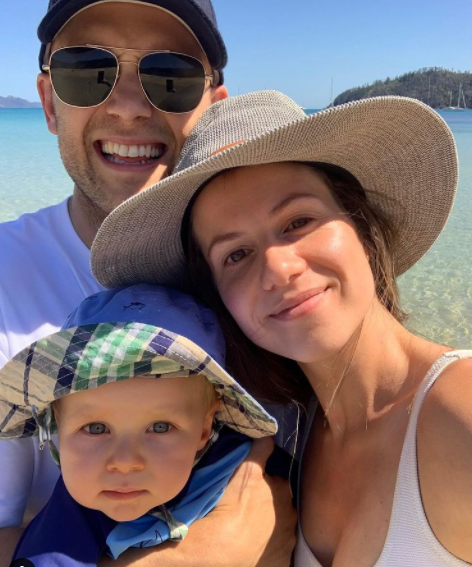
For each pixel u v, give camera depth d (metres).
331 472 0.30
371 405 0.28
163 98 0.44
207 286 0.33
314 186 0.29
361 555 0.25
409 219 0.36
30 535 0.28
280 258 0.26
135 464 0.27
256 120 0.30
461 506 0.22
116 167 0.43
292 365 0.34
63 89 0.42
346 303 0.27
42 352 0.27
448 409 0.23
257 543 0.29
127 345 0.26
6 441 0.32
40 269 0.38
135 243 0.32
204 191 0.29
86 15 0.41
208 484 0.31
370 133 0.29
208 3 0.46
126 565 0.28
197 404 0.29
